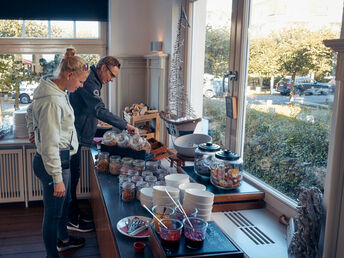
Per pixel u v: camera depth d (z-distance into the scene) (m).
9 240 3.29
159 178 2.38
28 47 4.31
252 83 2.29
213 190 2.02
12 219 3.76
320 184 1.69
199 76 3.11
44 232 2.55
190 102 3.28
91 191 3.60
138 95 4.45
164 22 3.68
